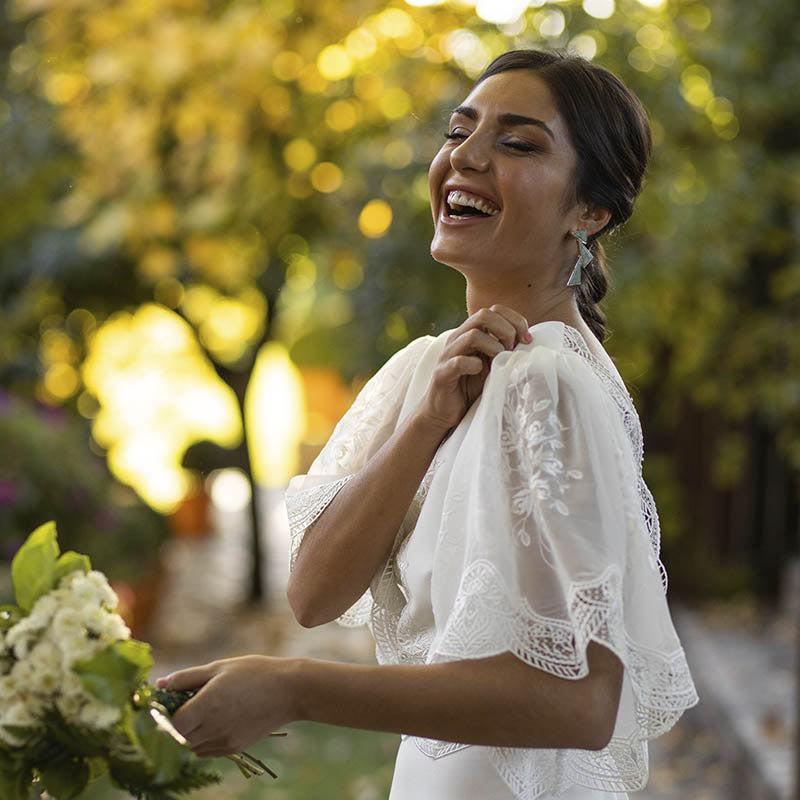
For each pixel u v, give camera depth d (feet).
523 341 8.27
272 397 117.80
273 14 27.32
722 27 32.86
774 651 35.29
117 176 31.58
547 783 8.26
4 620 7.57
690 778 28.14
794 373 37.09
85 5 28.53
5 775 7.27
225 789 26.91
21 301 46.42
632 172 8.88
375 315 34.91
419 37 28.66
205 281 44.91
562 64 8.69
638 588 7.73
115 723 7.17
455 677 7.42
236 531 69.21
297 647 40.65
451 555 7.98
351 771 28.58
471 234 8.65
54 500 35.24
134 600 40.68
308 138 30.68
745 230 35.32
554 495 7.52
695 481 48.29
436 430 8.37
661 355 42.24
